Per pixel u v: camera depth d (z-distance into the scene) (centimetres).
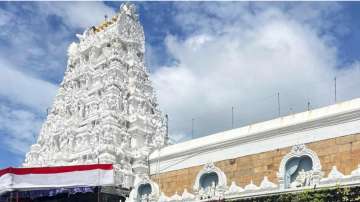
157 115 7000
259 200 3284
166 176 4841
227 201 3475
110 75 6769
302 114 3925
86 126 6438
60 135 6725
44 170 2316
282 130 3959
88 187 2381
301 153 3756
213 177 4378
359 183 2923
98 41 7375
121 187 2555
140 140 6338
